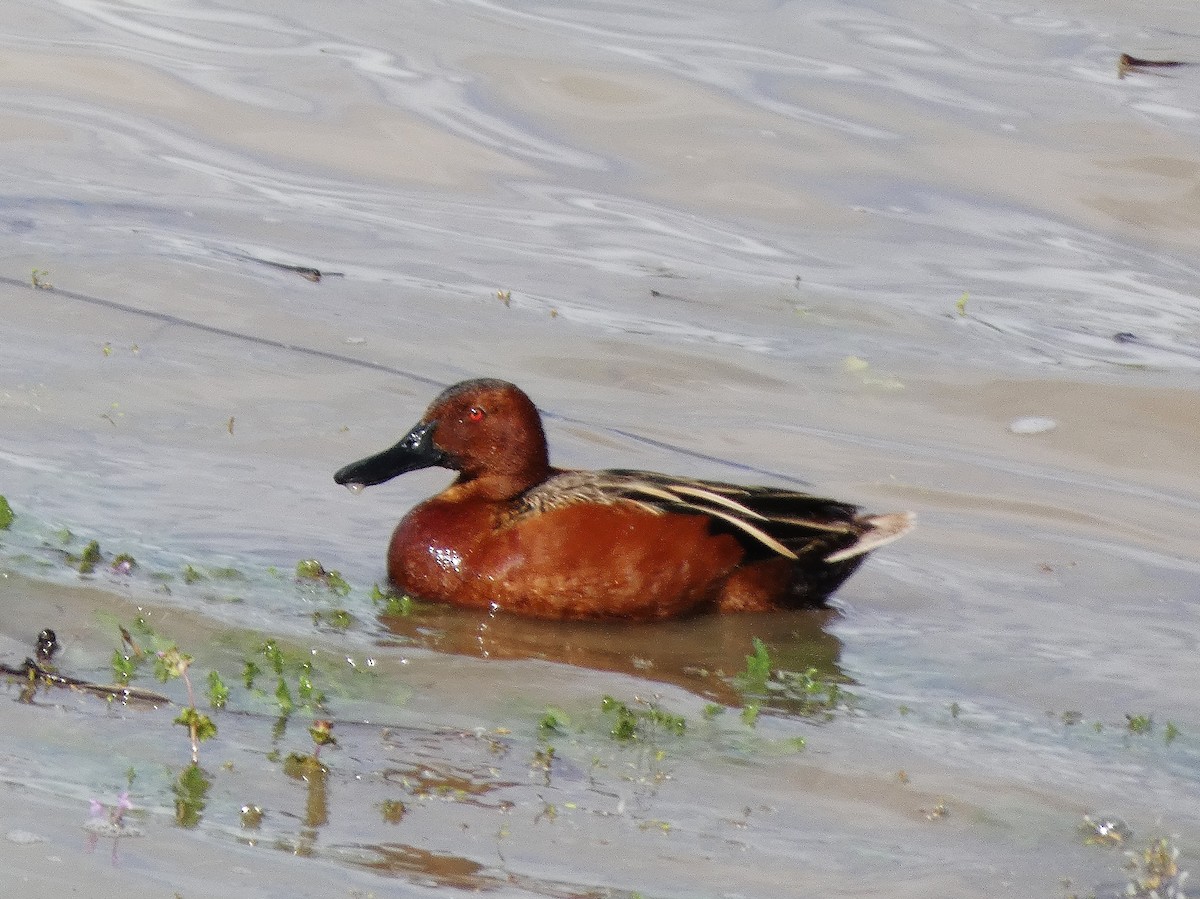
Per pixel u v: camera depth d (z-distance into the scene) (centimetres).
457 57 2403
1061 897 766
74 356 1455
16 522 1125
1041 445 1499
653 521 1121
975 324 1753
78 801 779
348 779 830
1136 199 2084
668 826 810
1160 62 2489
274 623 1034
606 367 1579
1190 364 1688
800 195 2064
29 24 2395
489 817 804
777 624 1131
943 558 1253
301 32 2464
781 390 1564
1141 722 979
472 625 1090
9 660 937
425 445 1154
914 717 978
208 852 743
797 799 854
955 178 2122
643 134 2205
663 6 2677
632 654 1064
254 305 1628
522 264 1823
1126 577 1234
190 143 2080
